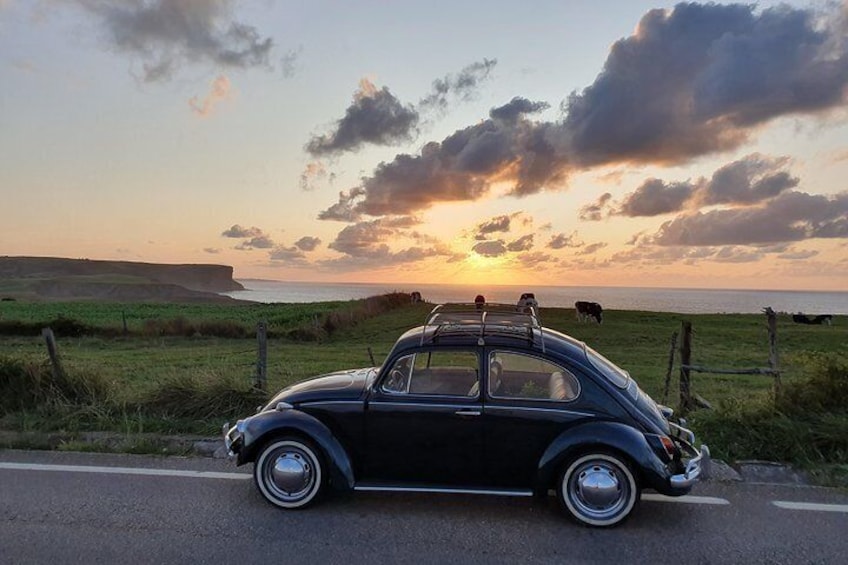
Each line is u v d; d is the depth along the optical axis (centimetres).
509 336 523
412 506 519
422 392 521
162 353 1997
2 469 599
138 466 612
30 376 830
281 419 511
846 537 460
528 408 495
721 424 693
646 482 479
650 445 474
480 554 429
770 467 603
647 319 3597
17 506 507
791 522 487
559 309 4509
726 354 2022
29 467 605
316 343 2475
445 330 535
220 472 597
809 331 2898
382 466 515
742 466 607
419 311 4131
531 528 475
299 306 5538
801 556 429
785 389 741
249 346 2302
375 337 2692
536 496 493
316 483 507
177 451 657
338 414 516
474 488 502
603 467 480
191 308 5625
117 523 475
